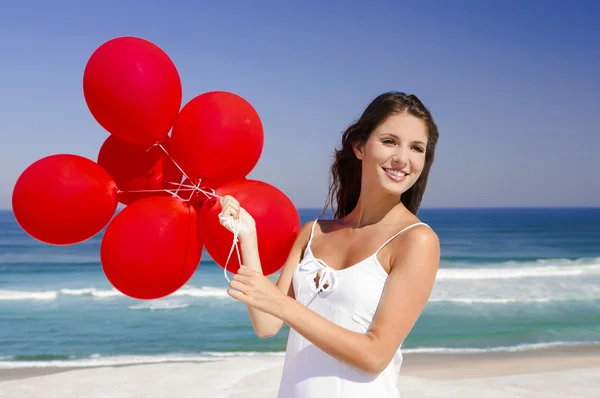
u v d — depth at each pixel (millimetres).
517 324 13742
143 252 2596
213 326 13391
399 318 2236
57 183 2592
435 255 2365
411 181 2516
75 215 2627
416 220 2479
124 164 2953
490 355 10812
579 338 12359
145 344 11961
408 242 2357
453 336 12570
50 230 2643
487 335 12664
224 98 2797
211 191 2859
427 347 11555
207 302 15852
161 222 2637
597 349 11328
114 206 2807
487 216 95500
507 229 58344
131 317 14391
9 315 14758
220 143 2691
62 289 18875
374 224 2547
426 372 9344
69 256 30531
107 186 2742
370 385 2305
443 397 7668
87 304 15922
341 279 2408
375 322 2244
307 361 2418
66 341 12250
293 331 2555
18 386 8156
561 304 16109
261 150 2916
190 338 12375
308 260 2598
